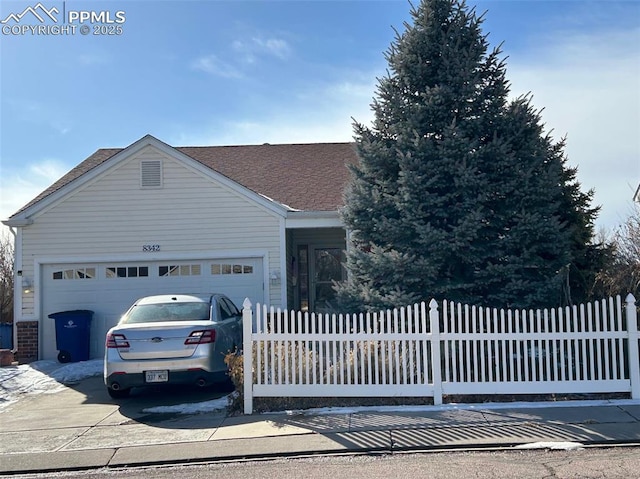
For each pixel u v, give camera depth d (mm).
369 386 8312
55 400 9805
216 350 9172
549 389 8242
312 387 8352
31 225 13961
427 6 10812
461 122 10383
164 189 14055
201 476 5957
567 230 10445
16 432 7840
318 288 17234
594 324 8719
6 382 11258
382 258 9883
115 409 8930
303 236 17344
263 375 8477
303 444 6773
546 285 9727
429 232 9703
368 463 6164
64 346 13250
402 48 10938
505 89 10719
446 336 8344
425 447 6570
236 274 13969
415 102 10836
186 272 14000
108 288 13961
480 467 5852
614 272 11688
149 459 6520
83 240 13945
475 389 8242
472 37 10883
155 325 9070
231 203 14023
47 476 6227
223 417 8148
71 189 13984
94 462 6516
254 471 6043
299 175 16688
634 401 8109
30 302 13828
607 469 5676
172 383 8891
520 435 6805
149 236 13992
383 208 10539
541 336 8305
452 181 10242
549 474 5574
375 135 11227
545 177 10016
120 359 8898
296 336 8438
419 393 8266
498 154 10008
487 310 8398
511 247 9977
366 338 8383
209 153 18750
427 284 9969
